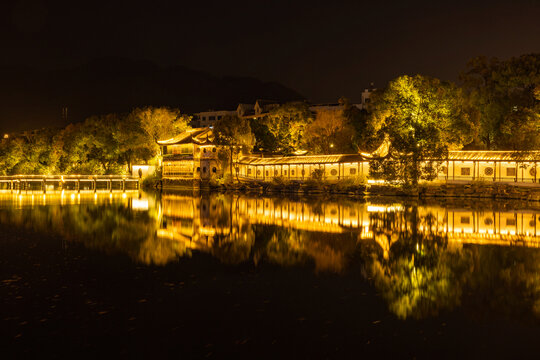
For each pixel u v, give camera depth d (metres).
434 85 78.50
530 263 26.11
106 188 110.12
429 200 65.69
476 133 87.12
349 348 14.88
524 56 86.31
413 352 14.58
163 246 31.80
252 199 72.00
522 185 70.25
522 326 16.62
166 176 114.75
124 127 123.44
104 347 14.96
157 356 14.34
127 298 19.84
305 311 18.23
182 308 18.61
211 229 39.56
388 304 19.05
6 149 143.25
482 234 35.72
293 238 34.94
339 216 47.69
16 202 67.44
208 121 166.88
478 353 14.48
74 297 19.94
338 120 110.62
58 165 139.50
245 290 21.09
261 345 15.12
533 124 68.94
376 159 74.62
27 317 17.53
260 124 117.88
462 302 19.33
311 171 93.94
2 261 26.75
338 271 24.62
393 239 34.00
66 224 42.41
